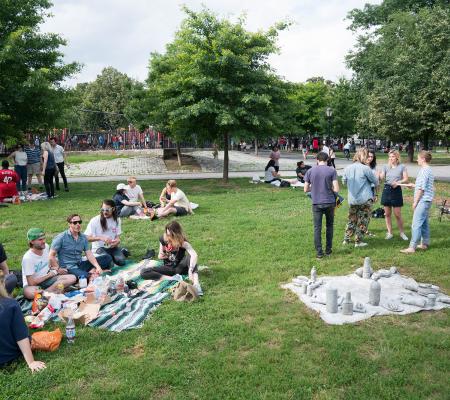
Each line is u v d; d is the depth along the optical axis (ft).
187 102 62.39
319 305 19.98
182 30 62.59
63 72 58.44
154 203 48.60
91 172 91.04
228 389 13.87
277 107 64.34
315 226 27.40
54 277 22.86
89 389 14.01
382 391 13.51
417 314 19.08
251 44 63.16
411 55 80.69
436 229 34.19
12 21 56.29
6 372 14.98
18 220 40.22
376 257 27.20
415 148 180.86
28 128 60.29
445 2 122.01
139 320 18.75
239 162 111.45
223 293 21.98
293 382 14.11
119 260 27.22
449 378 14.23
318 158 27.32
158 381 14.30
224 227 36.22
